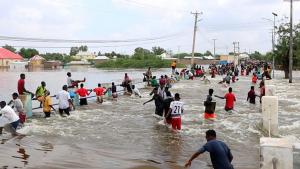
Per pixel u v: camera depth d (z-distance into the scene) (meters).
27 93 18.75
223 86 37.59
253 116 19.34
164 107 17.53
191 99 26.92
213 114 18.44
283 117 19.39
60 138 13.94
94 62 141.00
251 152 12.45
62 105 18.70
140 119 18.44
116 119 18.34
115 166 10.58
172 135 14.91
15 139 13.55
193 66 64.44
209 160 11.38
